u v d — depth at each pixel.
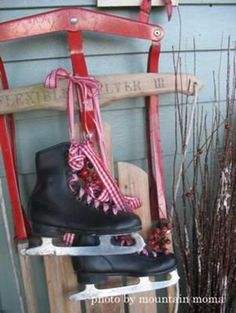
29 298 0.86
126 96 0.80
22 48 0.81
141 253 0.82
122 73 0.88
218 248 0.93
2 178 0.88
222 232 0.92
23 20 0.72
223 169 0.90
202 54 0.94
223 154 0.93
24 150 0.87
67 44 0.83
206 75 0.95
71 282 0.88
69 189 0.74
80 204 0.73
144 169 0.96
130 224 0.72
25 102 0.75
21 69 0.82
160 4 0.83
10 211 0.90
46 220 0.73
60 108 0.76
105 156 0.77
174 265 0.83
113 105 0.90
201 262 0.95
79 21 0.74
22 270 0.84
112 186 0.74
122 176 0.85
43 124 0.87
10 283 0.96
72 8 0.74
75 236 0.77
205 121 0.95
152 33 0.78
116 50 0.86
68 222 0.72
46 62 0.83
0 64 0.77
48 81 0.71
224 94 0.98
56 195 0.74
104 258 0.79
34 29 0.73
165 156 0.98
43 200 0.74
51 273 0.87
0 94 0.74
